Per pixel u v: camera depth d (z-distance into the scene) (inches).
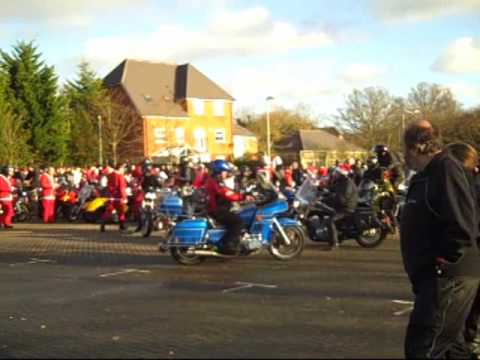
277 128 3373.5
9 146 1855.3
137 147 2487.7
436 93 2775.6
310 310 319.6
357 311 315.0
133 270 466.3
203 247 473.1
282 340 262.2
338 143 2901.1
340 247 560.4
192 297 361.7
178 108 2679.6
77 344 269.1
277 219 496.4
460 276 168.1
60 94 2188.7
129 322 305.4
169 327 292.5
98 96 2288.4
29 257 550.3
